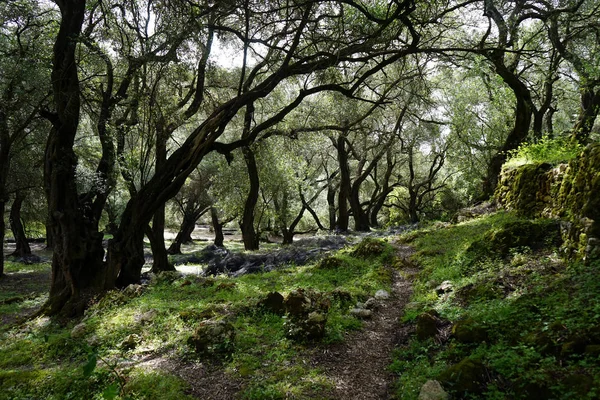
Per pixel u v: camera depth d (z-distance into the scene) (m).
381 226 32.72
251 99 9.75
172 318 6.75
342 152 24.70
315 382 4.50
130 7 9.70
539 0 12.80
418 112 23.80
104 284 9.45
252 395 4.29
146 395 4.39
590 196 6.02
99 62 12.14
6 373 5.39
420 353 4.93
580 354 3.69
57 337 6.79
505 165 12.77
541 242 7.18
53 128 9.59
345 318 6.38
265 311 6.76
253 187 18.92
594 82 12.20
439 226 14.28
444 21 12.14
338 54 9.23
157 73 9.80
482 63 14.39
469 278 7.00
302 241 18.17
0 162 15.12
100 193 10.62
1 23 13.00
